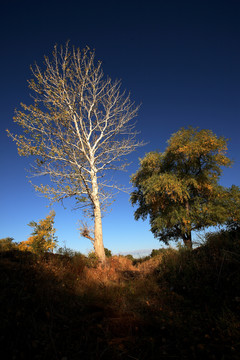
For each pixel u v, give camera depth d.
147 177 17.59
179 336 2.54
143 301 3.86
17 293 3.18
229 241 4.69
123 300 3.93
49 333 2.47
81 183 11.24
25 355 2.12
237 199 14.46
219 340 2.41
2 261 4.37
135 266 10.33
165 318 3.05
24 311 2.79
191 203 16.33
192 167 17.14
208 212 14.50
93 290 4.29
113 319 3.04
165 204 16.17
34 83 10.27
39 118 10.31
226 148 15.39
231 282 3.68
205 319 2.90
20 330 2.43
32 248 7.72
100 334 2.67
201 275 4.34
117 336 2.67
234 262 4.06
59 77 10.84
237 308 3.01
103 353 2.26
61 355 2.20
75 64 11.30
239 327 2.62
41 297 3.20
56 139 10.70
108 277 6.54
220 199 14.98
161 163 17.61
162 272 5.51
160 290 4.45
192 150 15.48
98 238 10.45
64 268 5.41
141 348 2.40
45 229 8.76
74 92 11.19
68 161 11.22
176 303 3.70
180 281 4.55
